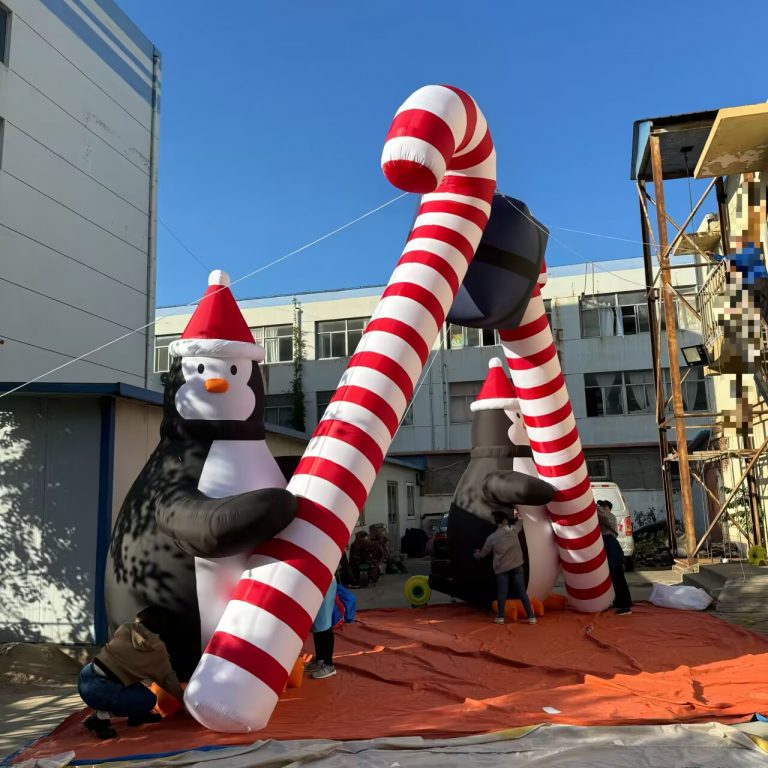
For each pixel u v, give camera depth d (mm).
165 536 5363
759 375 11352
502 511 8914
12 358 14242
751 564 12133
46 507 8258
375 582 15109
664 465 16078
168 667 4941
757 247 11641
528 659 6938
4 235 14234
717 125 10266
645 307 27359
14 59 14797
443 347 28625
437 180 5910
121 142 17875
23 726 5531
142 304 18188
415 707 5453
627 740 4457
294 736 4664
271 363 30250
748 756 4184
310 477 5582
